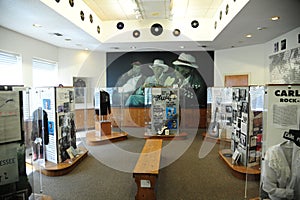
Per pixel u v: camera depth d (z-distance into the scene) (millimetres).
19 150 2359
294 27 4883
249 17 4254
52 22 4512
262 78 6773
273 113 2494
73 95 4723
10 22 4484
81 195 3172
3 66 4996
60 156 4164
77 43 6820
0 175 2236
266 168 2543
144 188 2953
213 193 3217
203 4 5312
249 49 7078
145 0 4938
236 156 4000
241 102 4059
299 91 2389
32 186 2754
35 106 3826
